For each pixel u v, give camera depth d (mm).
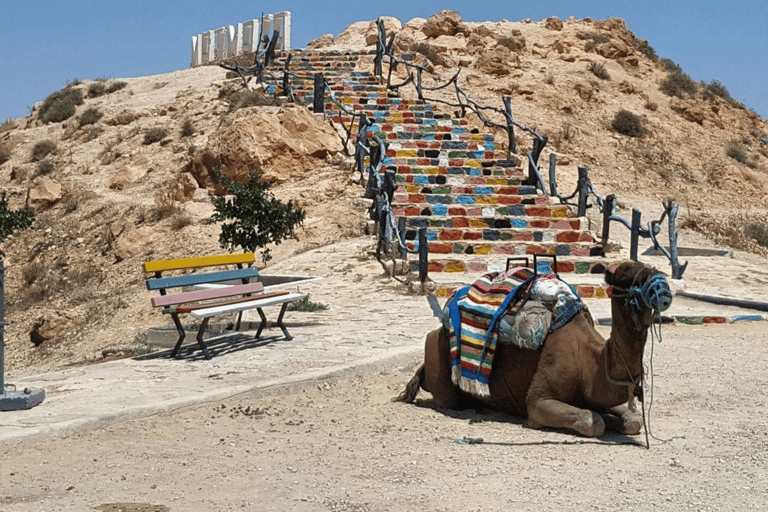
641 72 44375
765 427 7434
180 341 10633
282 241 21250
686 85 44031
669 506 5418
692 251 24641
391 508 5383
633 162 34750
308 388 8992
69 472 6102
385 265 17797
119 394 8312
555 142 33938
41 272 22609
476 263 18250
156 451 6652
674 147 37094
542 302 7281
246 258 11523
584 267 18703
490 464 6332
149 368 9828
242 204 16250
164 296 10148
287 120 24766
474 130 26828
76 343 17453
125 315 18297
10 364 17234
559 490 5734
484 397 7492
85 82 40219
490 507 5402
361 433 7270
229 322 14055
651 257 20969
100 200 26250
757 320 14031
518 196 21672
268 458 6500
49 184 27578
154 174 27625
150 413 7676
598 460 6422
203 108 31516
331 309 14703
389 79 30656
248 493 5676
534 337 7164
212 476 6043
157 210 24062
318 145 24734
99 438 7012
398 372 10000
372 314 14047
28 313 20281
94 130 32938
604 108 38500
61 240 24469
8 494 5613
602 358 6887
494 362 7570
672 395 8742
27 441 6758
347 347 10953
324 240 20906
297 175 24297
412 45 38812
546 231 19984
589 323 7285
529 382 7383
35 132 34688
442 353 8086
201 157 24828
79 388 8688
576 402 7199
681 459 6461
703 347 11688
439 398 8125
